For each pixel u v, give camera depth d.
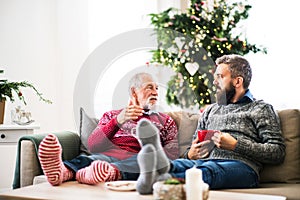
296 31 3.58
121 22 3.92
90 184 2.13
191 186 1.62
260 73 3.65
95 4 3.85
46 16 3.81
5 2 3.61
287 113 2.35
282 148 2.23
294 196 1.93
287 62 3.59
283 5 3.61
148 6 3.97
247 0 3.66
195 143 2.29
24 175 2.43
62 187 2.06
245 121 2.33
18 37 3.66
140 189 1.85
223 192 1.91
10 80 3.62
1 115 3.05
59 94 3.84
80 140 2.71
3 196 1.88
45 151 2.06
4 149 3.54
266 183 2.27
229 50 3.15
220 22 3.18
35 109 3.71
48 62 3.80
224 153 2.25
